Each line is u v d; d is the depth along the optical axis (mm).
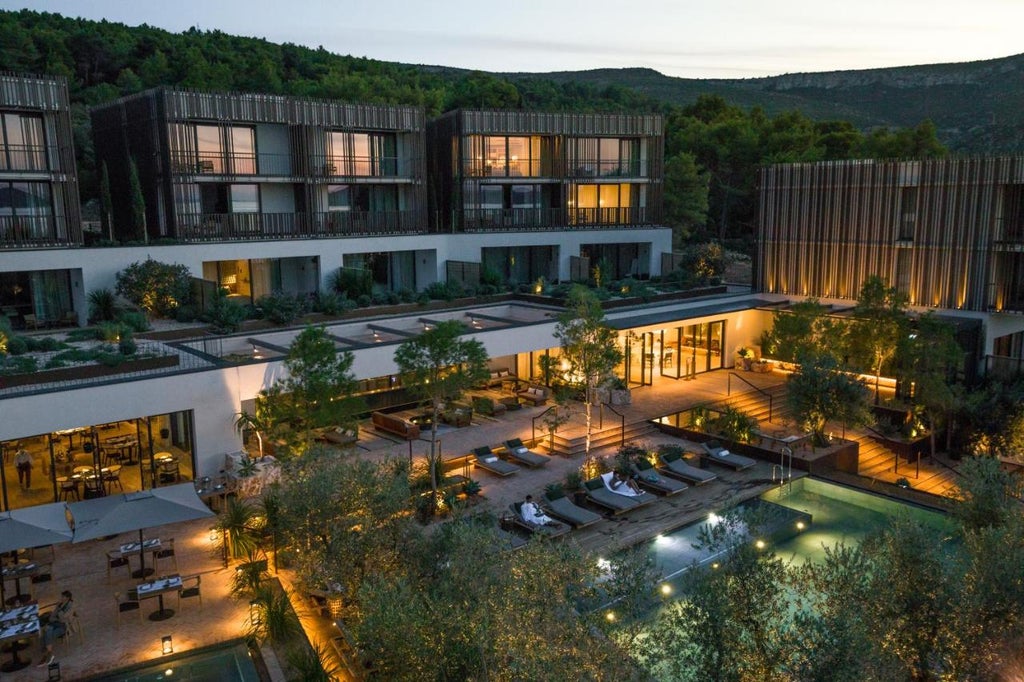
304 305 30781
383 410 26406
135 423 20031
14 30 67062
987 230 30141
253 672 12625
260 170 35062
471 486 20172
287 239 33750
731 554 11188
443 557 12492
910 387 28562
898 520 12391
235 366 20672
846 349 27859
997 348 32406
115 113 35688
